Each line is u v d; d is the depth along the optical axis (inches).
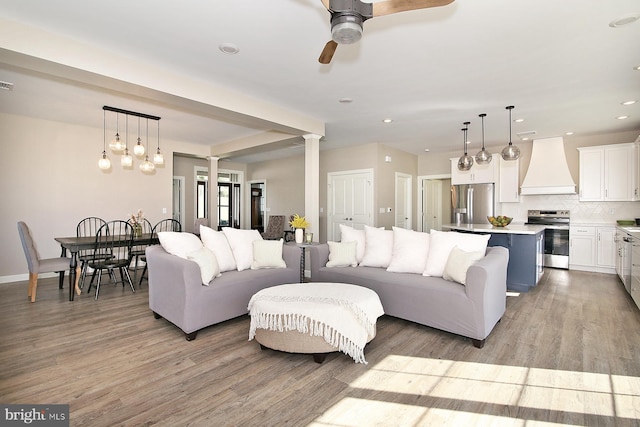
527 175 244.8
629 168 211.2
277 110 167.3
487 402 75.3
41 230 199.5
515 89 142.5
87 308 142.3
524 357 97.2
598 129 213.3
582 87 139.7
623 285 183.3
